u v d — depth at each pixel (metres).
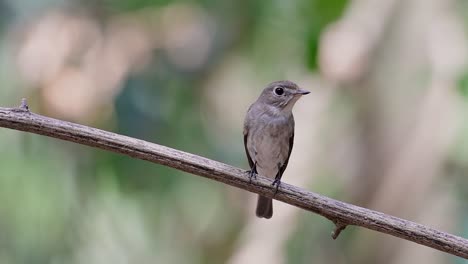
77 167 11.98
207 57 14.10
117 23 13.06
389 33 11.23
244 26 13.80
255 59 13.90
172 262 12.45
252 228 11.52
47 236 11.62
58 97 11.62
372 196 10.74
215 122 13.82
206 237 12.69
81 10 12.88
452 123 10.52
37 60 11.79
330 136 11.54
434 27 11.06
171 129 13.16
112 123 12.42
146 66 13.15
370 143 10.98
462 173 10.60
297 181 11.45
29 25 12.73
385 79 11.07
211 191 12.81
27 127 7.70
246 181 8.12
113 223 12.12
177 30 13.75
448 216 10.48
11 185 11.44
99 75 12.23
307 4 12.10
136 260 12.20
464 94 10.59
